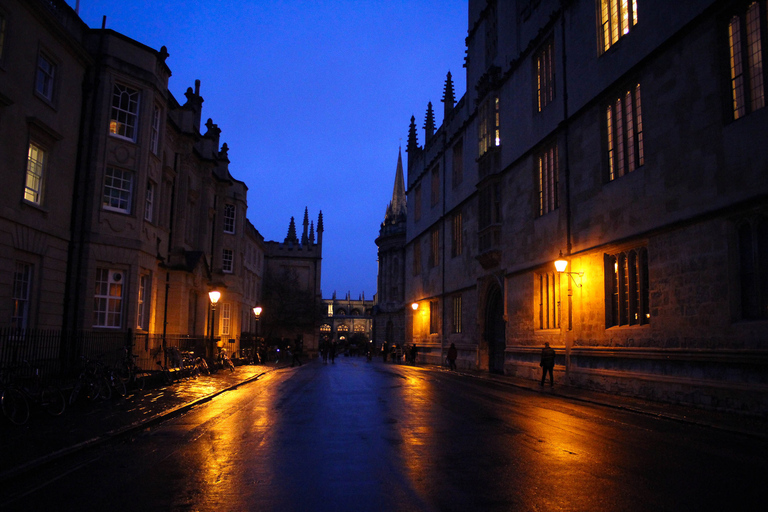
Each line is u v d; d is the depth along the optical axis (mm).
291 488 6473
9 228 15602
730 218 13234
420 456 8148
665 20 15859
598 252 19172
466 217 34781
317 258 67875
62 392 12914
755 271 12578
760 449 8758
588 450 8578
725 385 12875
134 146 21203
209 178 32781
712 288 13648
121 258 20328
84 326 19078
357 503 5852
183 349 24859
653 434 10164
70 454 8266
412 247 49000
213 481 6828
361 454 8320
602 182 19141
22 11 15852
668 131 15594
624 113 18188
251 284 53375
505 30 29047
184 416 12727
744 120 12977
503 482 6672
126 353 18078
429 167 43938
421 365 40844
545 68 24344
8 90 15297
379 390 19031
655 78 16266
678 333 14789
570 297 20734
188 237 30562
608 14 19219
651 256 16094
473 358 32750
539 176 24734
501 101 29031
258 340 44406
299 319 63906
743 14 13281
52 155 17891
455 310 37312
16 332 14742
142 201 21422
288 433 10258
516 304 26516
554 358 20688
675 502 5863
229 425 11336
